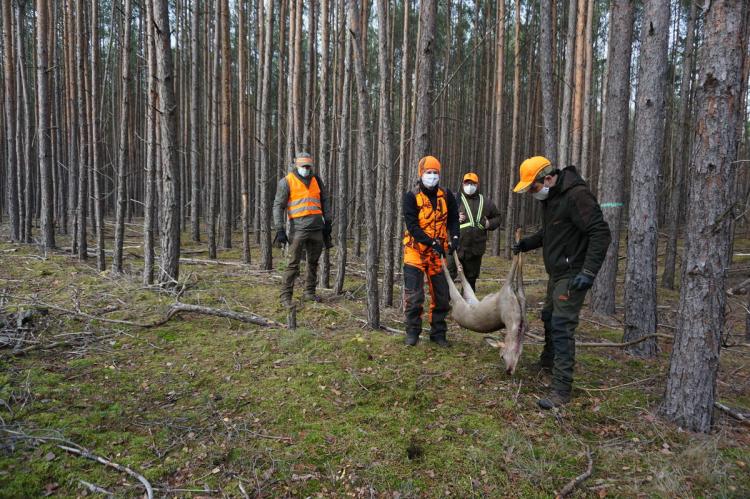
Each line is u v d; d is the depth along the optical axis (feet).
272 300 19.76
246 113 32.22
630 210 15.64
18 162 31.63
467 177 19.42
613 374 13.61
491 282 27.07
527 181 11.45
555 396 11.21
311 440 9.41
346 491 8.08
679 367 10.48
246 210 29.01
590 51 27.84
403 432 9.83
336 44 32.63
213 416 10.28
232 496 7.83
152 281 20.68
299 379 12.12
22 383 11.07
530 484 8.34
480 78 51.19
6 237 33.94
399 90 58.90
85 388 11.15
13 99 31.12
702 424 10.24
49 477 8.01
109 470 8.33
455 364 13.29
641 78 15.38
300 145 26.78
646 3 15.16
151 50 20.48
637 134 15.55
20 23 30.14
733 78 9.42
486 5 50.93
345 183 21.38
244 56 33.35
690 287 10.27
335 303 20.03
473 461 8.87
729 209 9.65
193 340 14.79
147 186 20.34
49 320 15.39
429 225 13.94
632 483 8.48
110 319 15.79
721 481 8.46
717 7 9.44
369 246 16.07
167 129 19.44
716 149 9.69
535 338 16.37
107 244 33.73
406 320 14.82
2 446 8.59
